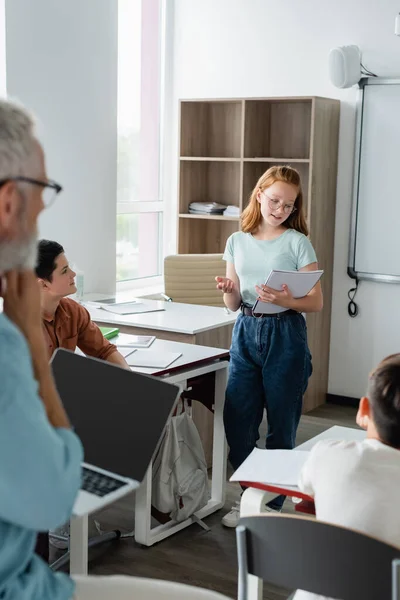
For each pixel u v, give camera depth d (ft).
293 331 11.28
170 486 11.10
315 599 5.71
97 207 17.49
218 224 19.89
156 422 5.44
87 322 10.62
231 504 12.55
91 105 17.03
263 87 18.66
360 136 17.33
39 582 3.88
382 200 17.28
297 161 17.04
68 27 16.24
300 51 18.02
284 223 11.64
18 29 15.16
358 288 17.89
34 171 3.73
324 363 18.29
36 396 3.57
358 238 17.67
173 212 20.83
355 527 5.60
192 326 13.61
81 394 5.92
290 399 11.35
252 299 11.58
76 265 17.13
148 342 12.52
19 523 3.54
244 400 11.57
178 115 18.74
